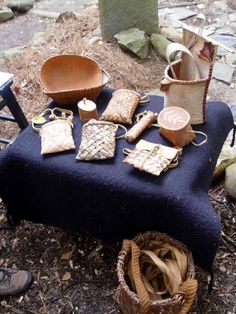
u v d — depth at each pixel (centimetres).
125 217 110
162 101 127
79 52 221
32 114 188
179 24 256
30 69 214
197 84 110
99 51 221
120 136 116
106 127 114
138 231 113
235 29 250
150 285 106
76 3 304
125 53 224
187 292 97
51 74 133
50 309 116
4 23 284
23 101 196
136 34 226
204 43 108
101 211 112
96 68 134
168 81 111
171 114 112
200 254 106
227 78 206
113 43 230
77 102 127
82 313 115
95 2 293
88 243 131
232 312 113
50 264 127
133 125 119
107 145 109
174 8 278
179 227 104
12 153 114
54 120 120
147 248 108
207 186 115
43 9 298
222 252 126
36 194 120
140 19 228
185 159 109
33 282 122
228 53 226
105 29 229
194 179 105
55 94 123
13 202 126
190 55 110
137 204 104
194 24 259
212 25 256
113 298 117
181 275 101
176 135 108
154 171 102
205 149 113
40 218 128
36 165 111
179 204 100
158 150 107
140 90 203
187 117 110
